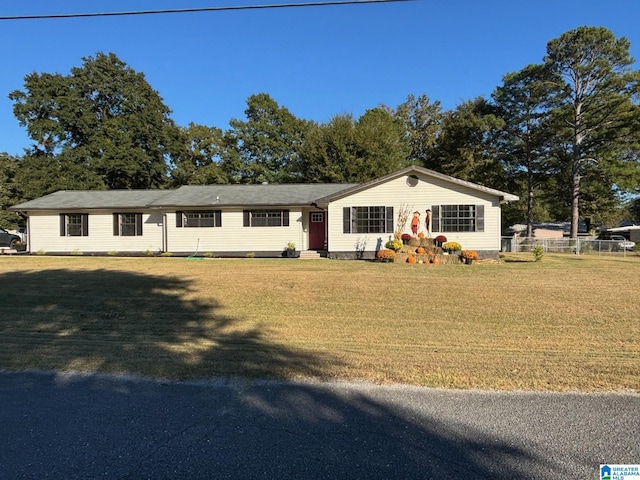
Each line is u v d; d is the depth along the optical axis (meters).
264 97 37.44
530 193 35.28
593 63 29.22
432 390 4.06
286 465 2.76
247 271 13.11
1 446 3.03
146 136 35.38
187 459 2.85
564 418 3.45
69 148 33.34
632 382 4.27
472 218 17.64
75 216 21.67
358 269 13.61
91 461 2.83
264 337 6.19
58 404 3.79
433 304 8.43
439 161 37.19
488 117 33.19
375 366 4.77
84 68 34.47
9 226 37.88
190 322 7.11
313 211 21.39
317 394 3.97
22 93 32.53
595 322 7.07
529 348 5.59
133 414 3.56
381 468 2.73
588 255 22.81
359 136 32.28
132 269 13.81
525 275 12.24
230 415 3.53
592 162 31.45
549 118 32.78
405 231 18.00
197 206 20.03
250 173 36.50
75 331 6.53
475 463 2.79
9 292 9.65
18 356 5.21
